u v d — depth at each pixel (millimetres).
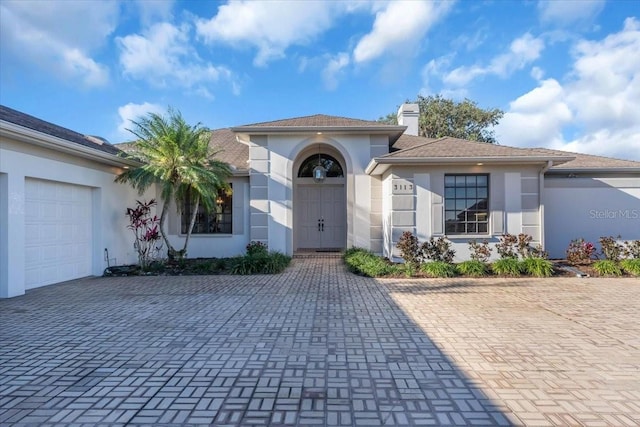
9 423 3098
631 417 3131
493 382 3830
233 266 11281
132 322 6113
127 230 12656
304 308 6988
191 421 3121
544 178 13508
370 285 9258
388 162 11562
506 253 11133
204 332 5562
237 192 14484
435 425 3041
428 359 4469
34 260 9039
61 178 9680
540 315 6445
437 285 9227
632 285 9180
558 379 3893
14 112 10586
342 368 4211
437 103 33469
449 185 11984
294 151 13938
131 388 3738
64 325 5961
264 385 3789
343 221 15656
